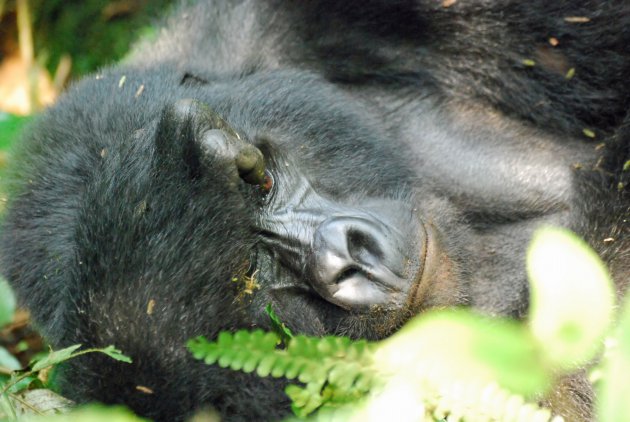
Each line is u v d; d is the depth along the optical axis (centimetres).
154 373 541
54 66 1241
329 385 416
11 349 904
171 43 892
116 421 349
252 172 609
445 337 238
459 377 264
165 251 562
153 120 636
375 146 763
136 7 1234
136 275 555
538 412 363
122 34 1223
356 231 607
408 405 318
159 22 956
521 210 804
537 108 833
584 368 624
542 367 234
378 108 861
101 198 585
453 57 853
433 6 830
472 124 848
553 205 800
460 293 660
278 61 867
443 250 672
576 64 800
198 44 877
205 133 582
